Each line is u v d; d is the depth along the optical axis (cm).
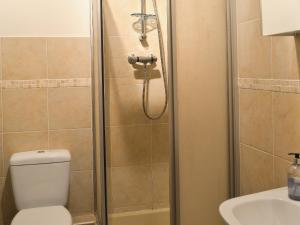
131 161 270
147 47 265
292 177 133
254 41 175
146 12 262
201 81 196
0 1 239
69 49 251
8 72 243
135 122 268
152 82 268
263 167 174
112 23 258
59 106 252
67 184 236
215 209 202
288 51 152
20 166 228
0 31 240
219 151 200
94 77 252
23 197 229
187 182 196
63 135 255
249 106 184
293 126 152
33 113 249
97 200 255
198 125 196
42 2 245
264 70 169
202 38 195
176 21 190
